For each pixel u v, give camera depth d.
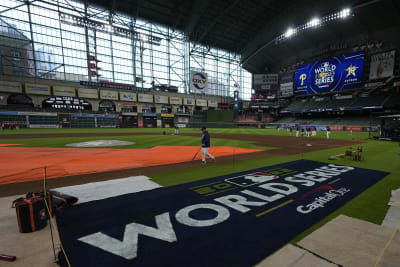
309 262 2.47
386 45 40.75
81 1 41.81
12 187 5.61
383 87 40.50
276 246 2.82
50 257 2.59
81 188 5.38
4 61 38.94
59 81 44.47
